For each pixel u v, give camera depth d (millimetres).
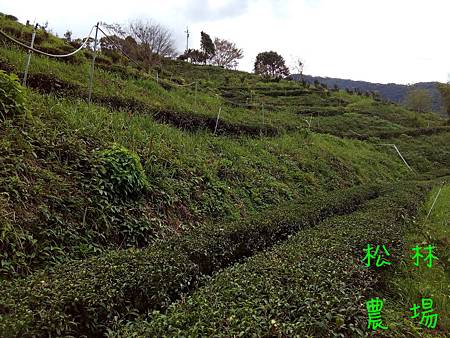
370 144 23844
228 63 55844
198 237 5148
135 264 3848
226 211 7809
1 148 4887
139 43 26000
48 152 5531
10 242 4070
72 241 4707
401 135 28219
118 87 11438
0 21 12117
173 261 4129
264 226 6176
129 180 5891
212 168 8820
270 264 4184
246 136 13164
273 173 11109
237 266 4375
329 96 38094
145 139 7766
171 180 7184
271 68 58094
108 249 4945
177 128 10594
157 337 2734
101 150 6246
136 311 3395
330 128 26141
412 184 14211
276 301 3219
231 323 2828
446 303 4938
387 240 5516
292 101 33594
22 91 5762
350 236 5410
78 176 5465
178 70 40500
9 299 2900
